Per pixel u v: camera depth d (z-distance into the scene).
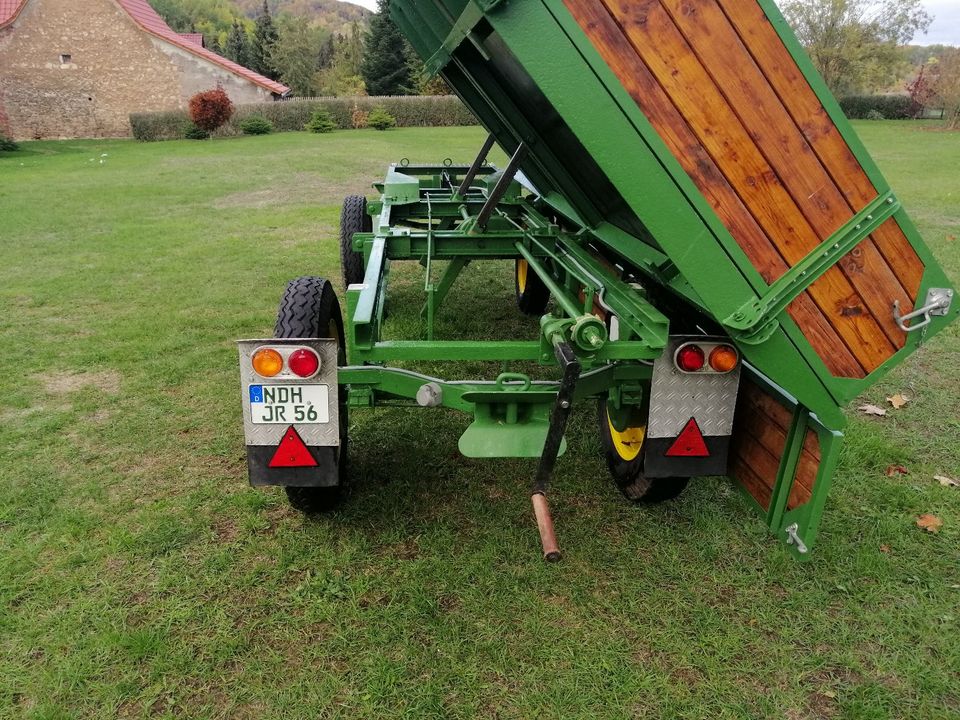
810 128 2.19
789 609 2.63
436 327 5.46
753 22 2.10
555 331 2.46
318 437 2.59
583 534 3.04
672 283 2.93
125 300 6.27
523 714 2.17
